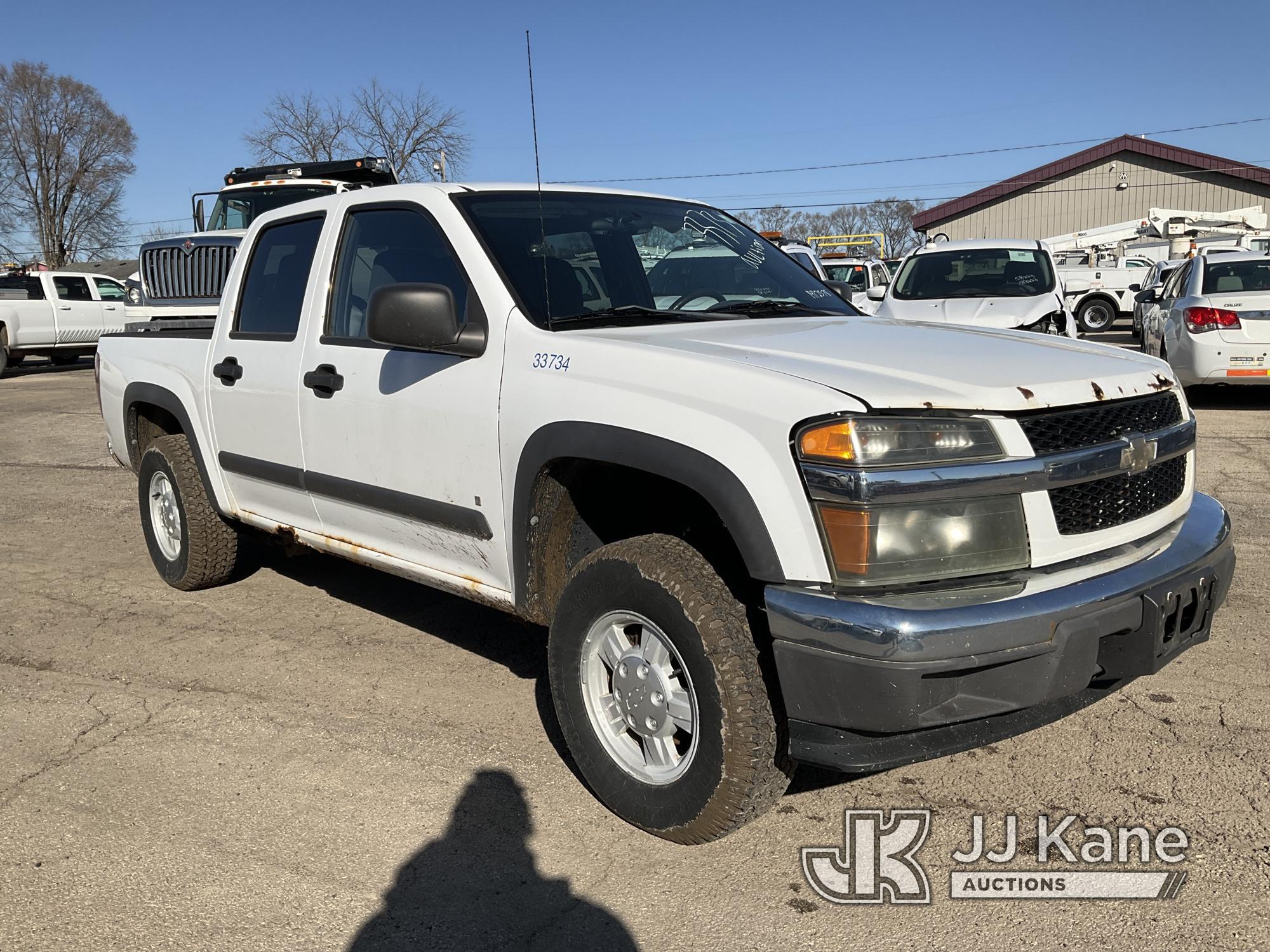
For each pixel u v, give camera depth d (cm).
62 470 923
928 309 1028
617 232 391
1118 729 358
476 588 359
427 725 378
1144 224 2756
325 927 263
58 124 6706
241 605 518
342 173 1537
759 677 272
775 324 351
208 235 1245
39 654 455
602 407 297
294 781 338
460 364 345
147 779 340
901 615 245
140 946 256
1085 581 267
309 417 408
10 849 300
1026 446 263
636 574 289
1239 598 480
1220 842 290
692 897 274
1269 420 975
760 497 261
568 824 310
